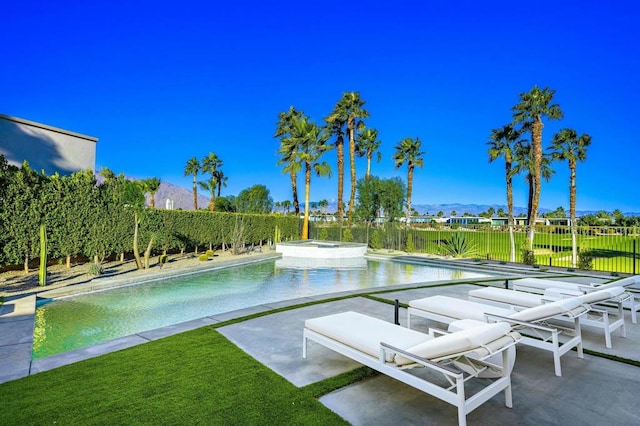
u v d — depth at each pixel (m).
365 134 30.08
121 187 11.87
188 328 4.49
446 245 17.20
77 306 6.68
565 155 18.20
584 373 3.18
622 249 21.97
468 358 2.57
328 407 2.53
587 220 36.72
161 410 2.45
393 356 2.62
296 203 26.02
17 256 8.92
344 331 3.09
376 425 2.30
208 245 16.88
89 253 10.69
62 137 14.26
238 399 2.63
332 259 16.56
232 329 4.45
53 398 2.62
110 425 2.25
